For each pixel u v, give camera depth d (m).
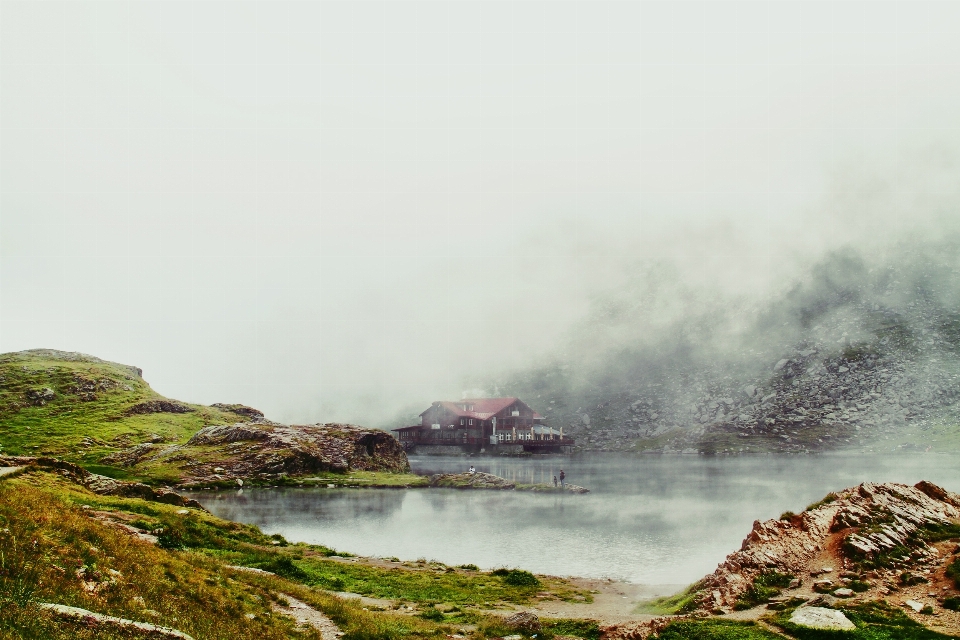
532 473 152.75
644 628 28.64
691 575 49.19
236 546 41.69
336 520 78.25
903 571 32.72
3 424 135.88
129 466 118.19
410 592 37.81
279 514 82.12
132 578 21.69
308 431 141.12
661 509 88.19
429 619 31.44
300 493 106.94
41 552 19.92
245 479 116.38
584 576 48.81
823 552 35.75
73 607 17.27
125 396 166.75
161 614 19.80
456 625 30.56
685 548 60.97
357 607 31.23
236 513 82.50
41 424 138.75
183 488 107.75
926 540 36.19
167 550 30.00
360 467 135.00
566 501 98.44
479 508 90.75
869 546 34.62
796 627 26.53
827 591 31.47
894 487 41.47
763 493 103.75
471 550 60.25
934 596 29.47
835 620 26.59
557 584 44.12
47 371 170.25
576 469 164.25
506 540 65.44
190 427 151.25
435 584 40.50
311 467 127.12
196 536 41.69
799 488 108.75
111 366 190.75
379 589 37.81
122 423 145.88
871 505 39.16
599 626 30.44
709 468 159.38
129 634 16.95
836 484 112.19
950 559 32.94
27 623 15.28
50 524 22.73
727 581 33.62
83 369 177.62
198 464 118.88
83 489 49.78
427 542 64.44
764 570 34.38
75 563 20.30
